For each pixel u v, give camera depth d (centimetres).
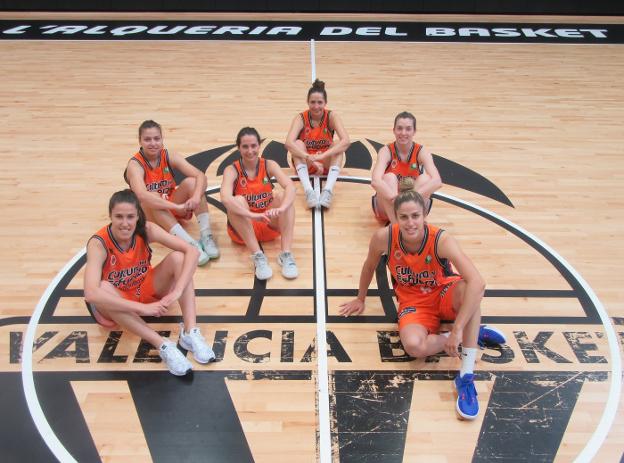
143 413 233
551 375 254
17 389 244
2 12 936
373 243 254
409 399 241
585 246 353
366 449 217
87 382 248
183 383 248
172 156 344
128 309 241
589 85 652
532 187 425
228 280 319
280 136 507
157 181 342
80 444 218
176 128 520
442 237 241
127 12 945
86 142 492
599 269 330
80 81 645
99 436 222
